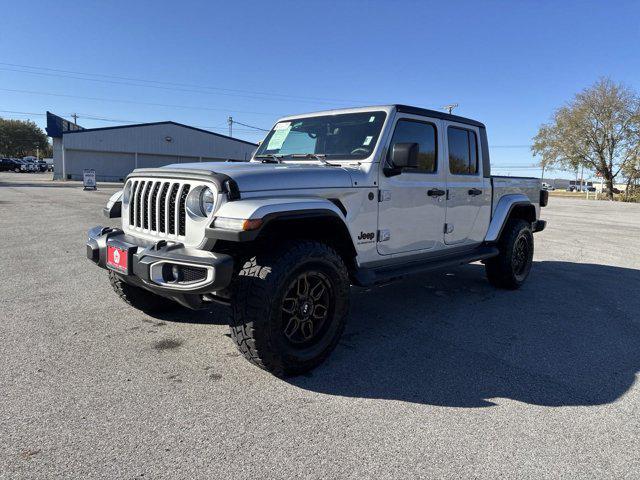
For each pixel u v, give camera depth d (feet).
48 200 56.65
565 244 34.19
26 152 318.65
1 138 299.79
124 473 7.14
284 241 10.52
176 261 9.72
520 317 15.75
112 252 11.30
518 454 7.97
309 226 11.27
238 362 11.33
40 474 7.05
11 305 15.30
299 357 10.46
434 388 10.37
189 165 11.87
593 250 31.45
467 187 16.63
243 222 9.22
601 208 88.22
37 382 10.00
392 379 10.77
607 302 17.99
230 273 9.48
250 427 8.54
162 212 11.07
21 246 25.94
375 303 17.04
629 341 13.71
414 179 14.33
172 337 12.81
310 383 10.43
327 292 11.07
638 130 149.18
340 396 9.86
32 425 8.35
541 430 8.76
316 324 11.10
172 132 147.64
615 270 24.50
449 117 15.88
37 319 13.98
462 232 16.71
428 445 8.16
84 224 35.24
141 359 11.35
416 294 18.40
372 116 13.79
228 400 9.52
